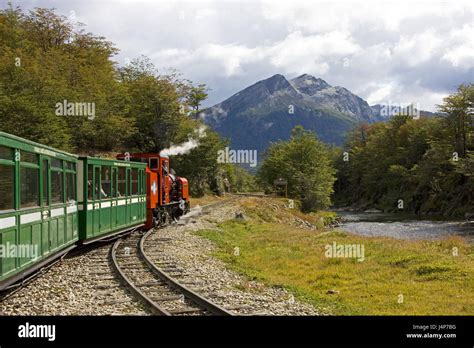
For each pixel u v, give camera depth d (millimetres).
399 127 84562
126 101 45625
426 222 49281
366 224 48656
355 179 95812
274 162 71375
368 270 14984
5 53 30047
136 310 8617
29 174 9750
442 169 63156
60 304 8867
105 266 12695
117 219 17125
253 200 52344
